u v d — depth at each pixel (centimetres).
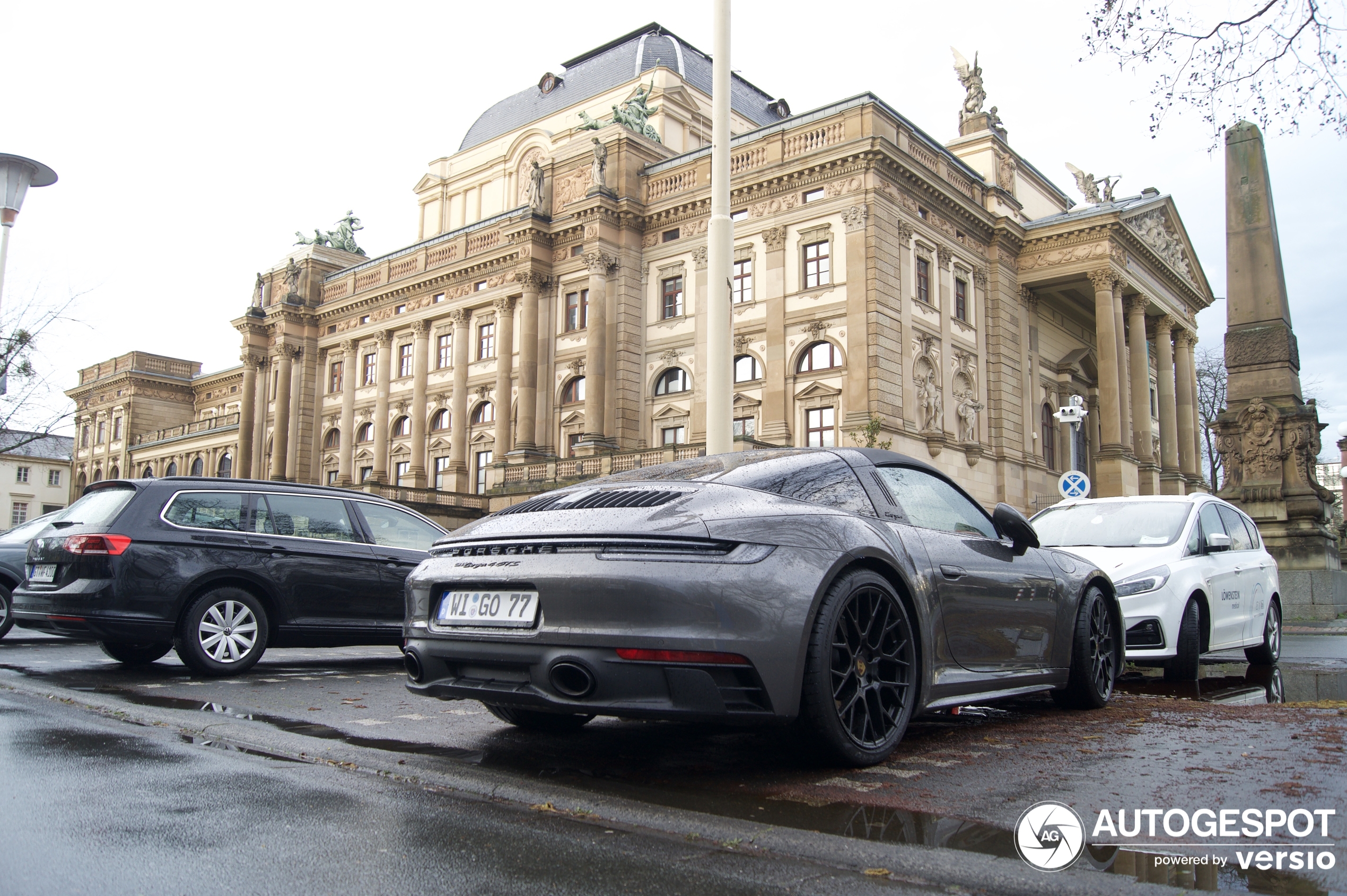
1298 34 974
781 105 5566
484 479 4350
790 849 305
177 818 341
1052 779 392
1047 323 4334
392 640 941
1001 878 271
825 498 463
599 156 3881
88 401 8119
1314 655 1102
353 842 315
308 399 5303
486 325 4431
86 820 338
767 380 3412
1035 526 948
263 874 283
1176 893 256
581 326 3981
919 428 3350
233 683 771
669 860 297
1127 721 547
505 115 5475
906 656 445
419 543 988
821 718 396
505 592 421
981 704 632
